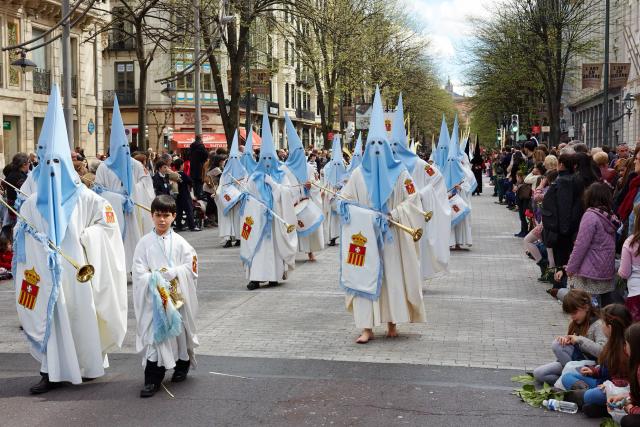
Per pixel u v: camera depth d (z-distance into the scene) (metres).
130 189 12.82
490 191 41.94
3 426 6.04
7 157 29.70
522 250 16.75
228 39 26.59
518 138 51.31
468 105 67.31
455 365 7.64
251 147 17.78
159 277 6.72
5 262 13.50
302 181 14.98
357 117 33.06
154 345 6.71
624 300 8.34
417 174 11.96
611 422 5.91
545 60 38.59
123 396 6.76
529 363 7.70
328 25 28.03
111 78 51.84
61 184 6.99
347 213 8.66
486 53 46.59
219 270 14.38
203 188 23.05
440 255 11.65
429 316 10.00
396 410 6.36
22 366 7.80
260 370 7.52
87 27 34.28
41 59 31.91
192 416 6.24
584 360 6.74
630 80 46.69
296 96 70.44
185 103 51.47
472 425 6.01
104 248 7.16
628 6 48.44
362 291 8.55
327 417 6.20
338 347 8.43
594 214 8.25
